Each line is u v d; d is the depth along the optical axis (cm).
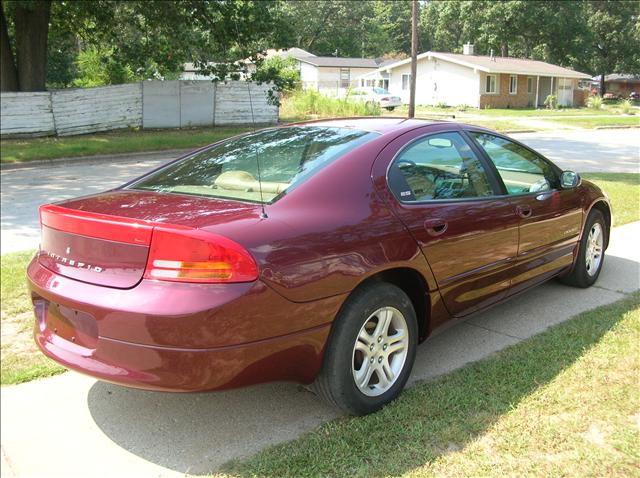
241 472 271
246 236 265
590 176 1188
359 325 300
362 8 6750
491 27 5312
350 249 296
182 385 257
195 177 353
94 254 279
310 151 346
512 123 2953
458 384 342
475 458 272
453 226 352
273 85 2545
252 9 2089
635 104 5591
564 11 5194
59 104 2064
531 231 422
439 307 353
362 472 266
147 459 286
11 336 427
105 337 266
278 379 281
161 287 258
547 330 420
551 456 273
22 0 1878
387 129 367
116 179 1322
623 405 313
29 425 316
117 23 2327
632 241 680
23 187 1213
